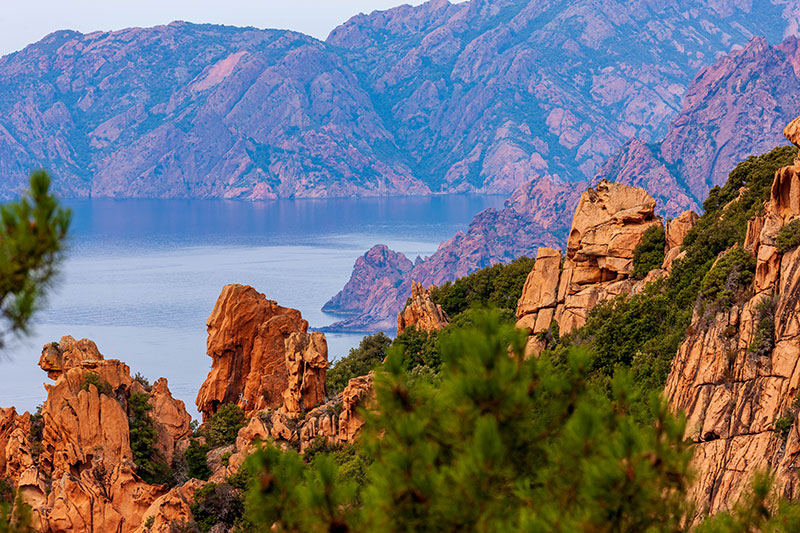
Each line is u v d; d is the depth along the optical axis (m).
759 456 144.75
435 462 57.72
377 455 59.69
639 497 56.31
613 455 57.06
